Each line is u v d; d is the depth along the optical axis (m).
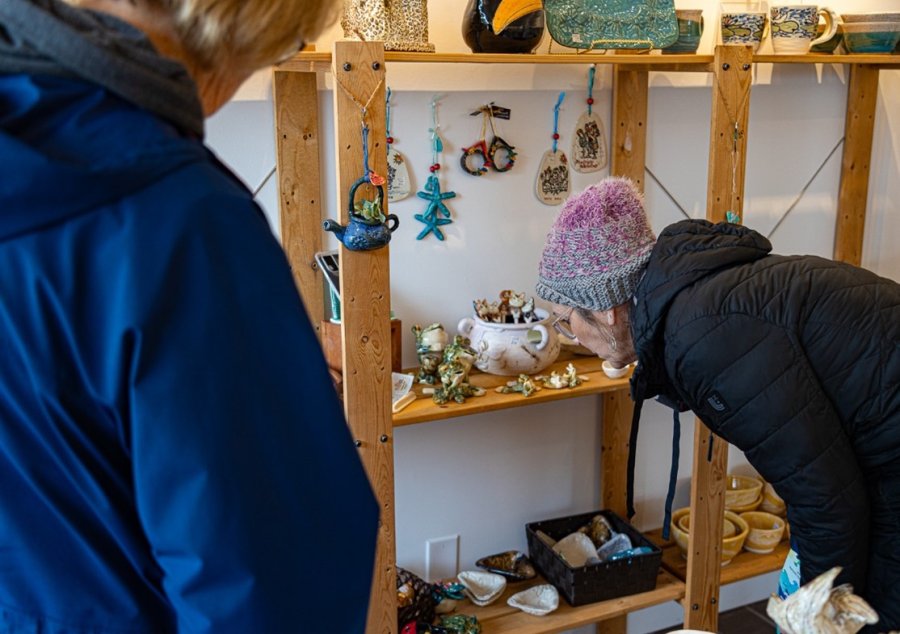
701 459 2.12
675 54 2.01
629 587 2.18
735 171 1.98
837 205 2.64
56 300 0.64
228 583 0.68
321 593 0.73
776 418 1.25
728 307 1.26
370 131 1.63
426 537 2.33
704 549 2.18
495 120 2.16
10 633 0.74
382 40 1.71
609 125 2.30
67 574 0.72
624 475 2.50
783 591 1.68
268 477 0.69
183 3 0.71
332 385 0.73
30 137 0.63
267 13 0.74
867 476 1.35
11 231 0.64
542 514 2.47
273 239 0.72
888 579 1.35
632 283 1.42
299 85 1.94
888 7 2.55
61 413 0.66
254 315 0.68
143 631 0.74
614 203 1.42
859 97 2.55
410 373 2.12
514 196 2.22
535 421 2.39
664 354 1.34
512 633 2.07
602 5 1.92
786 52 2.12
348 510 0.74
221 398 0.67
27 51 0.65
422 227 2.14
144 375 0.65
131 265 0.64
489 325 2.06
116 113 0.66
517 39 1.82
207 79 0.78
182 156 0.67
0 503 0.71
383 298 1.70
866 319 1.27
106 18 0.69
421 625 2.07
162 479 0.66
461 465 2.33
